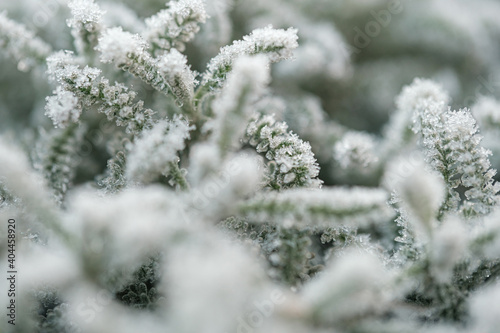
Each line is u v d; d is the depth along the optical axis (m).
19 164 0.20
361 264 0.18
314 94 0.29
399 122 0.26
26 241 0.21
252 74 0.19
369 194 0.20
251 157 0.22
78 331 0.20
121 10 0.25
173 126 0.21
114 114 0.22
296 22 0.29
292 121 0.27
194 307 0.17
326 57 0.28
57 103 0.22
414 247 0.21
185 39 0.23
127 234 0.18
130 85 0.24
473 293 0.21
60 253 0.19
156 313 0.21
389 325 0.19
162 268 0.21
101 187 0.23
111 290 0.20
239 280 0.17
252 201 0.20
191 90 0.22
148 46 0.23
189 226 0.19
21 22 0.27
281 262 0.21
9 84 0.27
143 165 0.20
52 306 0.21
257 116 0.23
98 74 0.22
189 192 0.20
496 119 0.25
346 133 0.27
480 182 0.22
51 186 0.23
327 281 0.18
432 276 0.20
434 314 0.21
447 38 0.30
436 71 0.30
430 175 0.21
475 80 0.30
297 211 0.20
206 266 0.17
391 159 0.26
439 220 0.21
